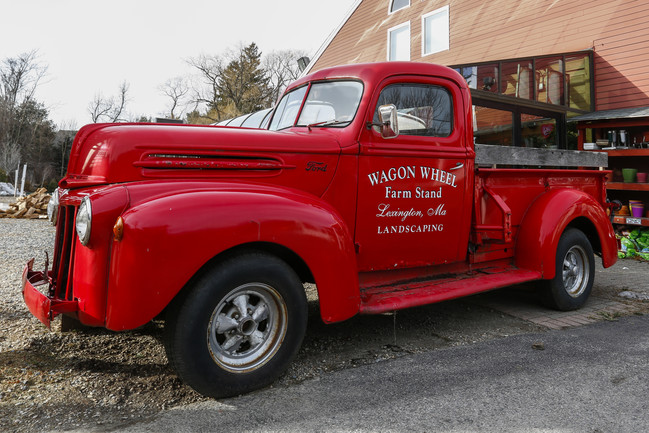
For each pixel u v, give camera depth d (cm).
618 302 484
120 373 292
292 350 280
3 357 312
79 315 254
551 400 261
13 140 4597
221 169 292
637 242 771
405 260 364
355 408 252
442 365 312
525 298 495
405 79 359
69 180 293
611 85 1005
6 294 476
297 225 273
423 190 364
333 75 377
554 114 965
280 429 230
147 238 232
